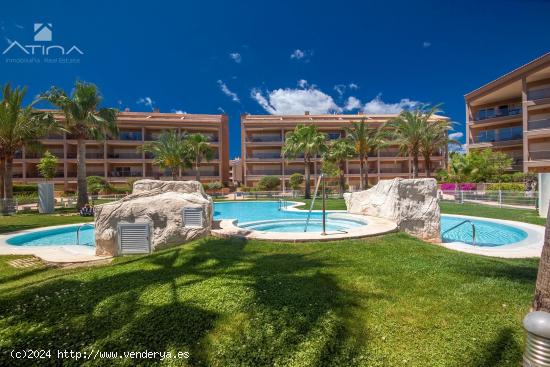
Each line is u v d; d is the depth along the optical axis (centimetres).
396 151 4475
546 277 256
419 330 306
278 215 1741
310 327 313
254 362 270
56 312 355
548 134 2578
